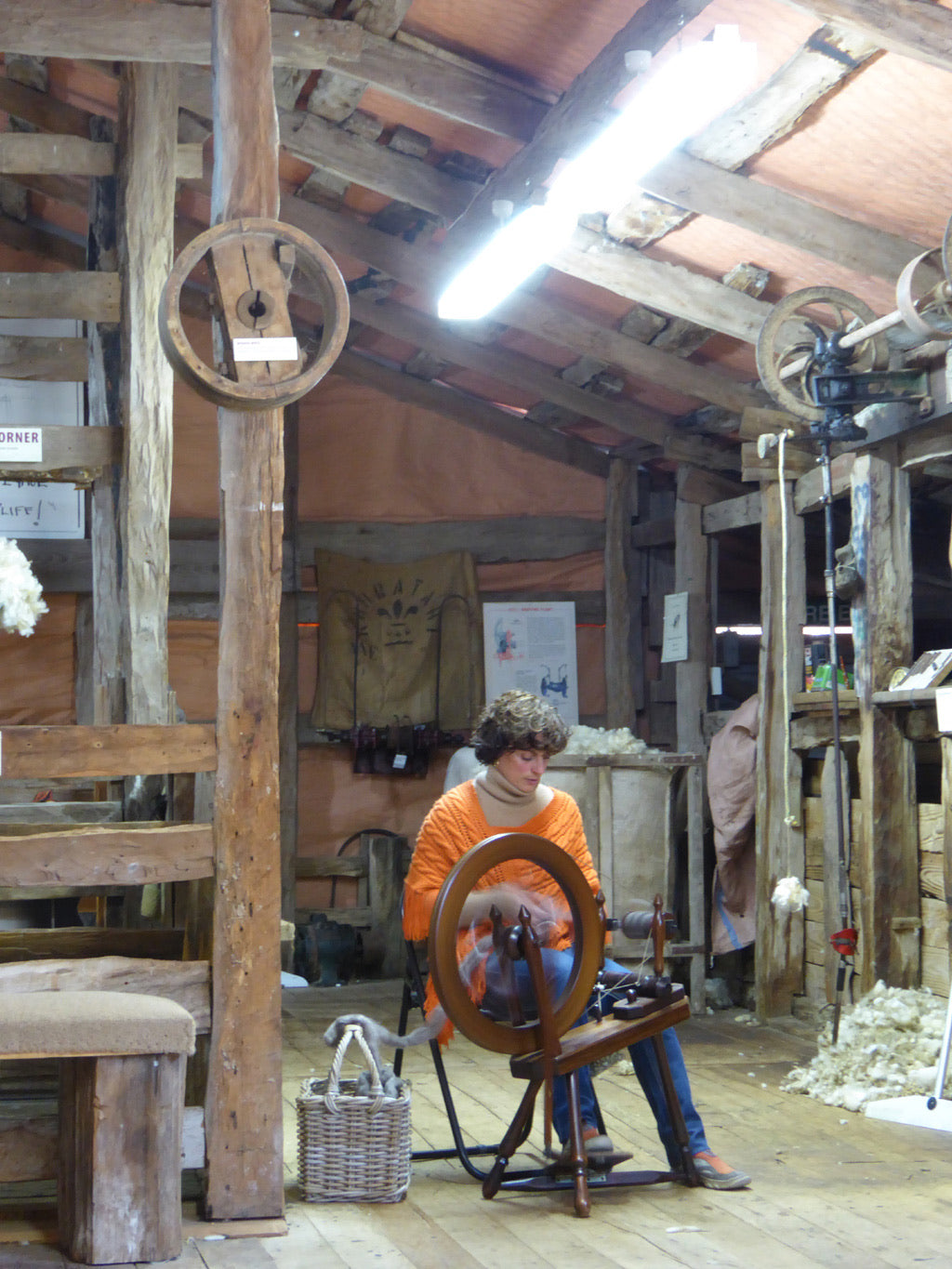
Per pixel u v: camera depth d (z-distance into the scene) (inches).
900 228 208.7
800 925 259.3
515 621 346.6
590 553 353.1
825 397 214.4
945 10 157.8
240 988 140.6
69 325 316.5
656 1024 147.0
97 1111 124.1
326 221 268.4
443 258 257.0
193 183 289.9
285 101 236.4
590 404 313.1
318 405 343.9
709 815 286.7
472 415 346.9
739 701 353.4
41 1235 132.9
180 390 334.6
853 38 171.8
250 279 144.3
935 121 182.5
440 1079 154.7
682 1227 135.0
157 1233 125.1
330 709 337.1
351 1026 145.8
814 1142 171.9
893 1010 205.3
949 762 197.8
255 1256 126.4
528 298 269.9
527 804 152.2
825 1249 128.2
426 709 339.9
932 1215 139.7
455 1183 152.6
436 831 150.6
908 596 230.8
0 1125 131.6
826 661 253.9
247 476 143.9
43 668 320.2
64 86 268.5
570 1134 147.7
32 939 153.0
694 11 173.8
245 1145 138.6
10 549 148.1
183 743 141.0
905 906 225.9
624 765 269.3
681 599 315.6
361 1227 135.6
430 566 345.1
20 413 313.4
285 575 337.4
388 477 345.4
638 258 238.2
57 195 294.5
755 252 229.1
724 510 309.9
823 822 251.9
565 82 207.6
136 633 212.5
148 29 202.7
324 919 320.2
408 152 243.8
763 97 187.9
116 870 138.3
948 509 303.7
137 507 213.8
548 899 149.1
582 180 202.7
